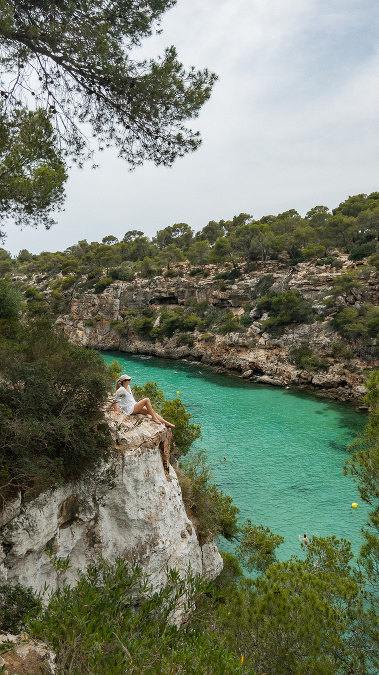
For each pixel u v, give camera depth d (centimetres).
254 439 5119
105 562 767
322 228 11594
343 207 13200
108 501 1087
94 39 1020
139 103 1127
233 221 17338
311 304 8638
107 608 613
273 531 3203
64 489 977
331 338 7769
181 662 518
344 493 3806
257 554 2333
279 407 6431
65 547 995
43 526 899
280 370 8075
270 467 4338
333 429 5456
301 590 1175
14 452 838
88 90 1117
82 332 12788
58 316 13438
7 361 964
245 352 8975
